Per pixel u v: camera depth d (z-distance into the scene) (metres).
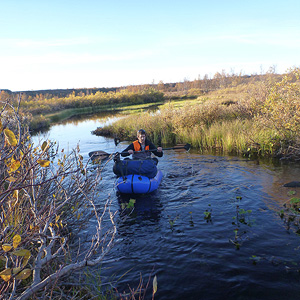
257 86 14.76
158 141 13.77
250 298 2.91
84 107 49.81
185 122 13.83
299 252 3.64
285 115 9.12
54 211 2.75
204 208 5.27
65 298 2.73
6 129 1.67
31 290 2.01
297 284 3.06
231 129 11.45
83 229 4.57
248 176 7.07
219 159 9.16
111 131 17.34
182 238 4.21
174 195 6.05
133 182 6.04
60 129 21.83
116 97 56.31
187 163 8.82
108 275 3.40
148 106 44.69
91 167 8.30
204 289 3.08
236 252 3.74
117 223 4.83
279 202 5.28
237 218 4.74
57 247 3.58
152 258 3.73
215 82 84.50
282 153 9.07
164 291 3.09
